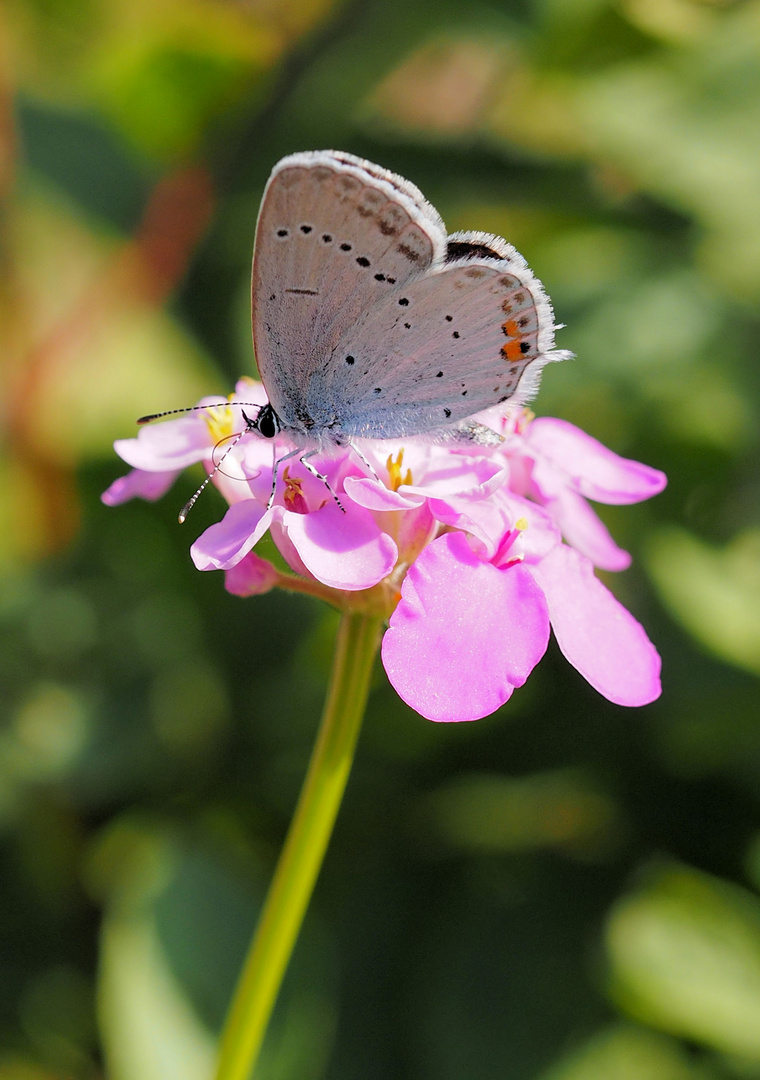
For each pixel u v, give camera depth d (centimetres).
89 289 23
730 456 23
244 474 19
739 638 22
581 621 19
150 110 23
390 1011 22
